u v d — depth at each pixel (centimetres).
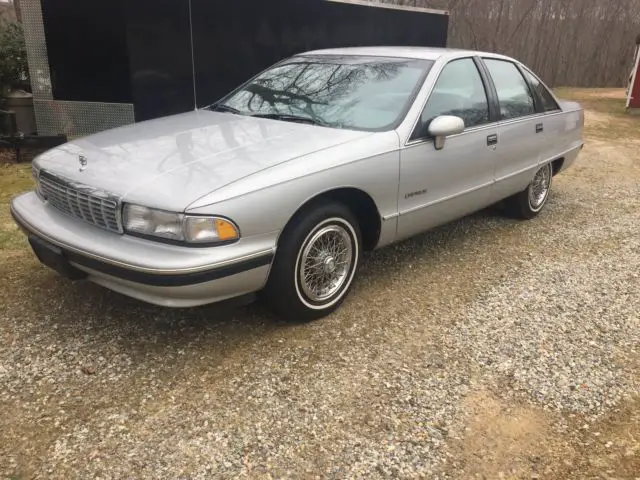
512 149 471
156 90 716
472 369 303
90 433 248
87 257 292
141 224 282
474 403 276
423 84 390
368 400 275
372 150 344
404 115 372
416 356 312
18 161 689
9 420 255
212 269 275
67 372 290
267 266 301
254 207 286
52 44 700
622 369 307
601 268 440
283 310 328
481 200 454
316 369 297
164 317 345
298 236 313
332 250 344
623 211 600
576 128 584
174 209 272
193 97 754
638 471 237
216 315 348
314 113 388
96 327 332
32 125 755
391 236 377
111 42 681
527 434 257
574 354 319
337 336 329
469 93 432
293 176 303
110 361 300
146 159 315
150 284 274
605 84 3166
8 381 282
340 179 324
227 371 294
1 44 744
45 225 319
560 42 3056
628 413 272
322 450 242
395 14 1044
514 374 299
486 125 438
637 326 352
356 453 242
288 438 248
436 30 1152
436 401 276
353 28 961
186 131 361
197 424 255
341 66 431
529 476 233
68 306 355
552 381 295
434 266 433
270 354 309
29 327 331
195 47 737
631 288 405
